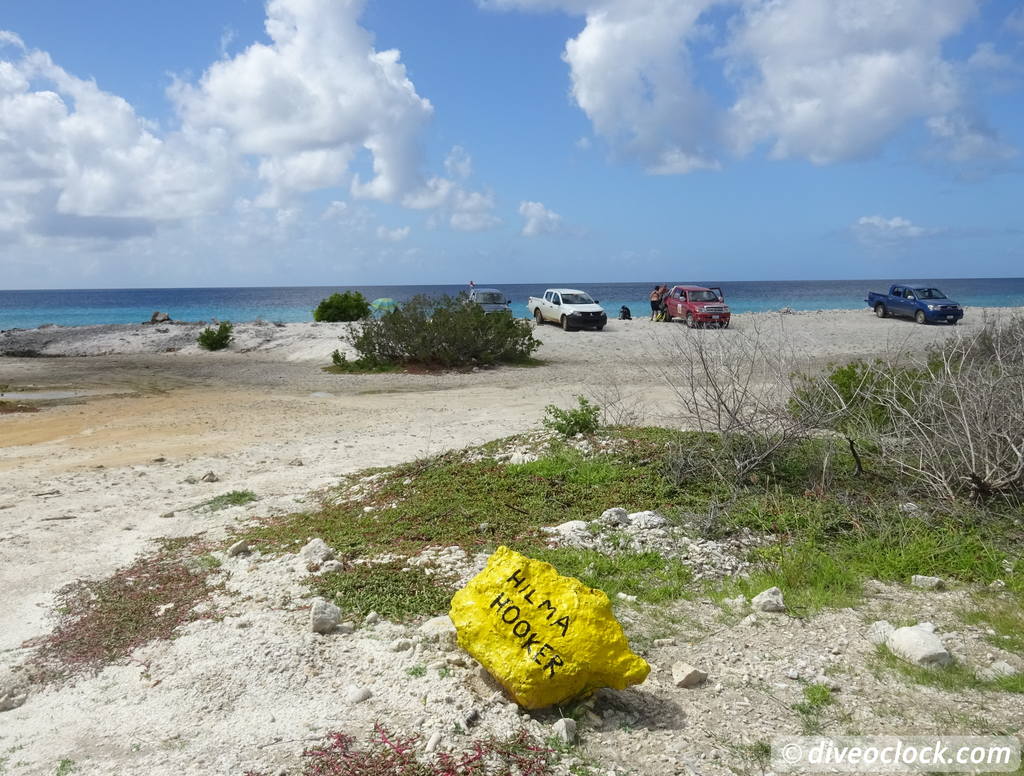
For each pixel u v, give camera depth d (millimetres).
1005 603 5461
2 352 34125
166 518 8461
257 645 4871
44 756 3809
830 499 7488
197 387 22141
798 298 112438
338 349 30250
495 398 18500
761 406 8758
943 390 8391
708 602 5582
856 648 4777
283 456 11930
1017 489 7309
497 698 4125
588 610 4090
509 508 7574
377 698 4195
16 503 9234
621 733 3873
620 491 7848
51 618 5703
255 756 3680
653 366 24672
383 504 8156
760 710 4082
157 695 4375
